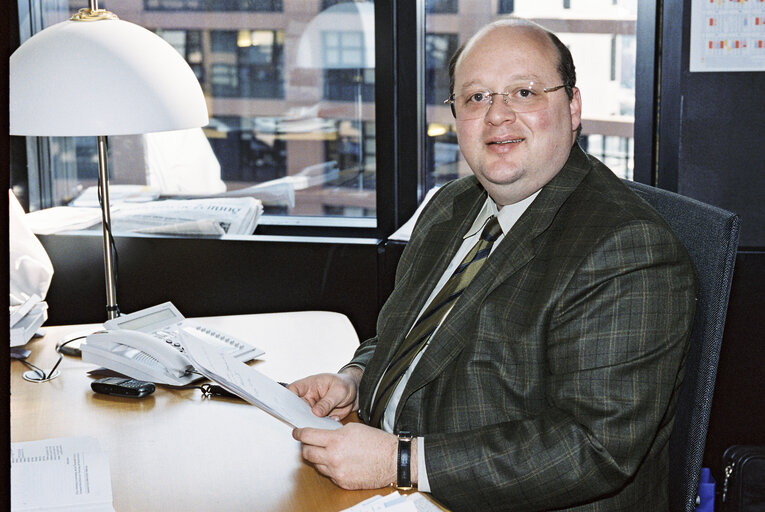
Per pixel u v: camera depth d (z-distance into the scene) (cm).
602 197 144
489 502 132
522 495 131
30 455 138
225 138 299
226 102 296
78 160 306
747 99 260
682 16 257
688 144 264
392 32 277
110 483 130
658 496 145
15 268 228
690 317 136
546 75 149
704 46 258
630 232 135
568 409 132
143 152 303
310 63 288
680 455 148
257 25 288
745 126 262
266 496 128
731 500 247
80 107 177
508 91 148
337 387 161
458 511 134
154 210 296
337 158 295
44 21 300
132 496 128
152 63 184
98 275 283
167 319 199
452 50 282
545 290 138
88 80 177
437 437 134
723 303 141
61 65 178
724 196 266
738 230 141
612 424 129
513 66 148
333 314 221
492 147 149
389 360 162
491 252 154
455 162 290
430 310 158
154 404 164
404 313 166
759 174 263
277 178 300
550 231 146
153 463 139
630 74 271
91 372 180
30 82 178
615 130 276
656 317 132
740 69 258
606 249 135
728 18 256
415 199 289
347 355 189
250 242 277
